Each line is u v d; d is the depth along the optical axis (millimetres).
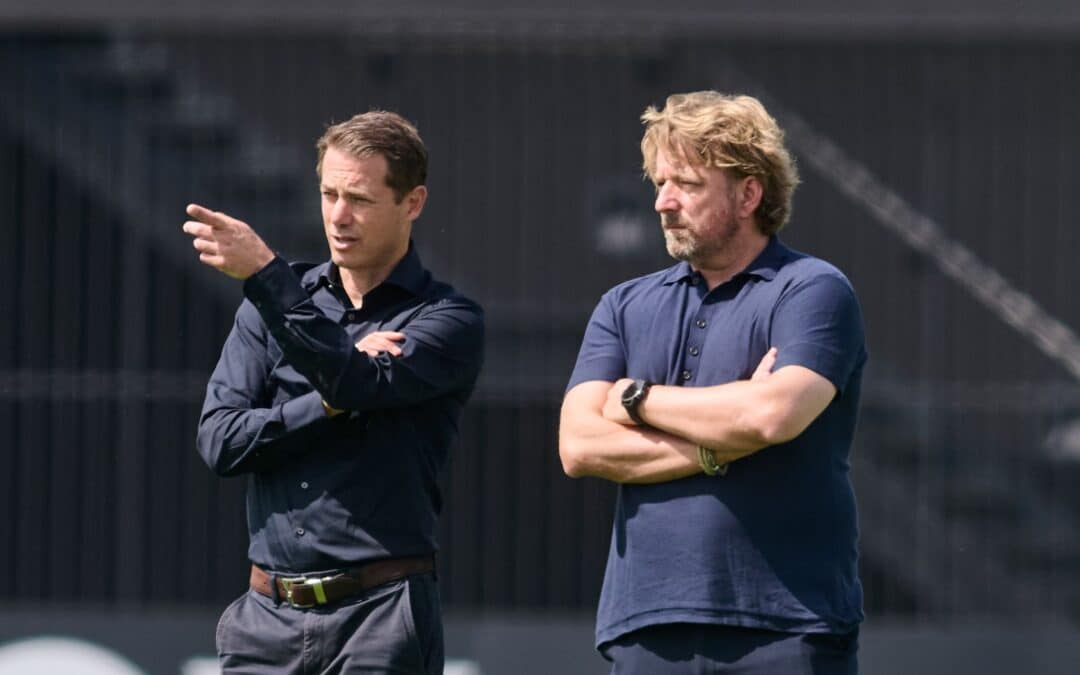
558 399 30219
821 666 15289
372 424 16578
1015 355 30344
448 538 30297
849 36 30188
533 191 30219
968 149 30328
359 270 17031
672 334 16109
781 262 16031
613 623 15844
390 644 16359
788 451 15516
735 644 15359
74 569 30250
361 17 30312
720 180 15781
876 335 30469
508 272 30203
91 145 30672
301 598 16516
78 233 30562
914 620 30672
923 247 30328
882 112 30344
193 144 30719
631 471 15719
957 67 30328
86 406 30344
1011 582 30594
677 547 15508
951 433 30531
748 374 15719
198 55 30750
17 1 30500
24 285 30469
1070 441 30312
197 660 30062
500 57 30281
